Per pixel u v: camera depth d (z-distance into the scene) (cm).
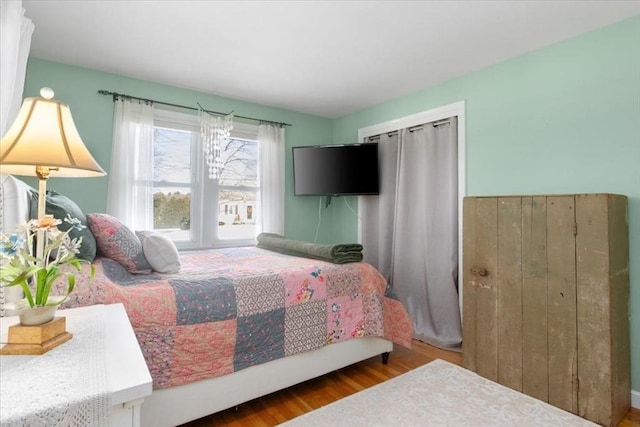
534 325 201
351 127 396
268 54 246
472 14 195
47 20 203
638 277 191
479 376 224
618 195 188
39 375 77
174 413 155
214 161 331
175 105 312
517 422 174
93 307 132
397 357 259
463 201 240
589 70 211
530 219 204
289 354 192
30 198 154
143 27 211
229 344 170
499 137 257
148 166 291
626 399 187
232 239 350
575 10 190
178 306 158
